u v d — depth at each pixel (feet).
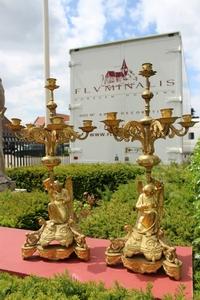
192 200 19.03
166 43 33.99
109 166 33.27
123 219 16.22
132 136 9.87
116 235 14.62
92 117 37.09
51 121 10.76
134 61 35.19
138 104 35.17
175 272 9.15
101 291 8.27
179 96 33.76
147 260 9.60
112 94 36.17
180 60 33.60
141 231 9.90
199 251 12.79
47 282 8.65
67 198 11.06
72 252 10.66
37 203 19.06
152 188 9.95
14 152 47.75
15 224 15.80
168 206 17.81
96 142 37.76
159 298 8.22
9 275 9.53
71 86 37.86
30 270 9.92
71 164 36.40
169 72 33.99
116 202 19.92
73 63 37.70
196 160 19.85
